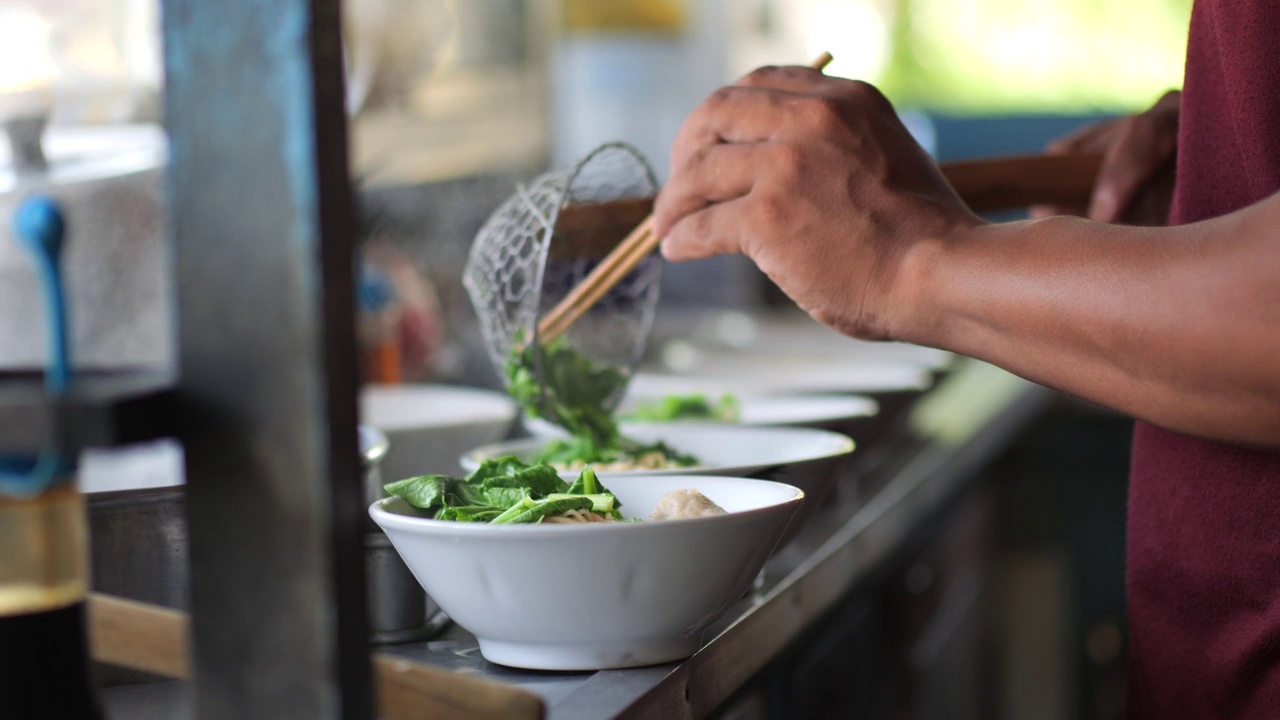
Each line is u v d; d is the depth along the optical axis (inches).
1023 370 24.2
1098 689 110.7
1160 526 33.3
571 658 25.1
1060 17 215.2
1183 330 21.7
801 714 41.1
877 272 25.6
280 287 16.3
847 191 25.9
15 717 17.2
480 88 99.9
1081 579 110.3
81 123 46.4
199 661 17.2
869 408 51.0
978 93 217.0
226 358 16.7
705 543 24.0
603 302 42.0
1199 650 32.3
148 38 49.3
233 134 16.4
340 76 16.6
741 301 138.9
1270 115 28.4
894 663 58.1
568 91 139.5
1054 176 40.6
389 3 74.0
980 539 90.8
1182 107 32.3
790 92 27.3
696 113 27.9
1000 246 24.3
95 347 42.3
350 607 16.8
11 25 45.8
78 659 17.8
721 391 55.2
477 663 26.5
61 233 16.1
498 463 30.9
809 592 36.9
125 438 15.8
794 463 33.7
